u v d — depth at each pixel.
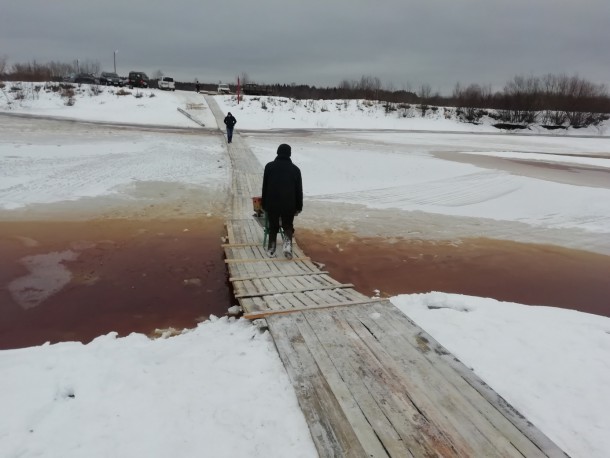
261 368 4.00
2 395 3.50
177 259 7.59
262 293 5.74
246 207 10.96
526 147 27.97
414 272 7.55
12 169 13.17
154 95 39.16
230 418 3.31
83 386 3.64
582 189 13.48
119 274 6.87
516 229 10.34
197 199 11.65
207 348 4.36
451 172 16.61
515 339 4.70
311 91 61.47
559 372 4.10
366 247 8.77
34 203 10.39
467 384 3.81
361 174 16.14
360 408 3.45
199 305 5.93
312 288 6.02
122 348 4.37
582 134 46.50
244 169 15.74
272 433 3.18
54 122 25.06
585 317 5.40
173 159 16.50
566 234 10.03
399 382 3.80
